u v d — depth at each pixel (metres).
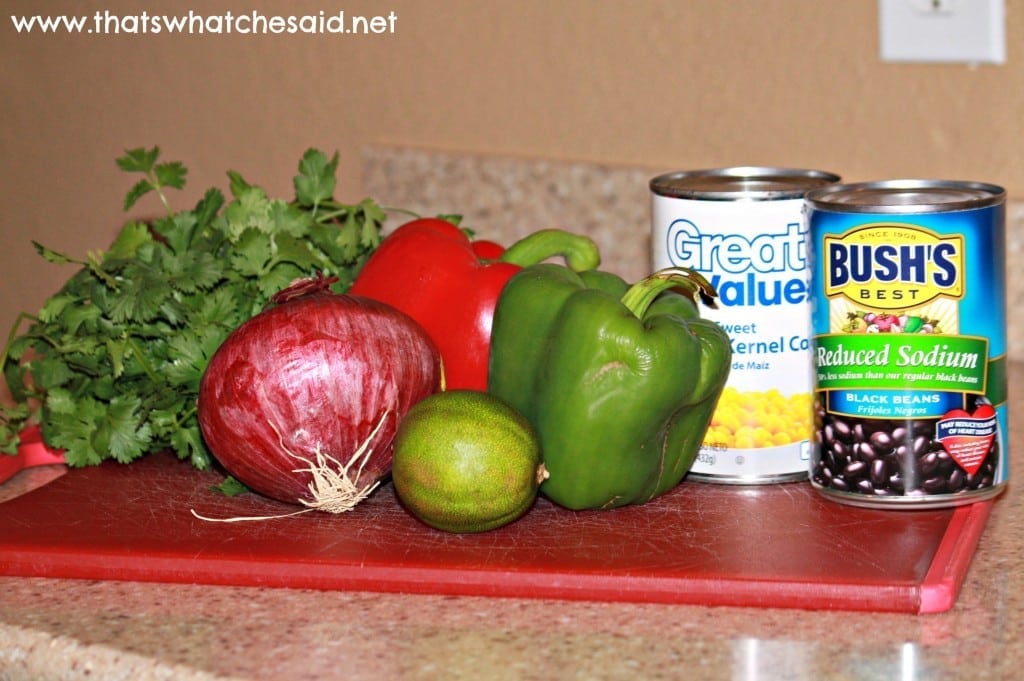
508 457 0.75
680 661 0.63
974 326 0.76
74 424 0.89
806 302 0.84
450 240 0.92
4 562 0.76
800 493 0.84
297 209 0.96
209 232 0.95
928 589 0.67
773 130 1.25
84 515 0.82
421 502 0.75
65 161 1.74
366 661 0.63
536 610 0.69
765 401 0.85
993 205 0.76
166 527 0.80
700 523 0.79
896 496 0.78
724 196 0.83
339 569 0.73
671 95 1.30
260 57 1.54
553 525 0.79
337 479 0.79
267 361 0.79
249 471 0.81
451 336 0.88
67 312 0.90
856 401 0.78
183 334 0.88
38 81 1.73
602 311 0.78
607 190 1.33
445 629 0.67
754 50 1.25
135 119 1.66
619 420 0.78
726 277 0.83
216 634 0.67
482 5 1.38
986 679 0.60
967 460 0.78
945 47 1.15
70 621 0.69
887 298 0.76
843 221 0.76
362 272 0.93
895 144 1.20
